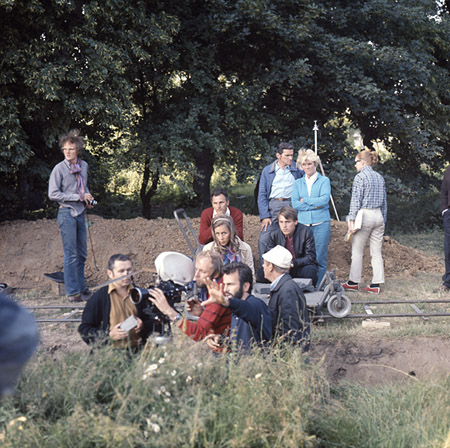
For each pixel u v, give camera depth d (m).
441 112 15.74
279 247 4.64
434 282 8.56
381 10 13.53
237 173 13.61
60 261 8.80
